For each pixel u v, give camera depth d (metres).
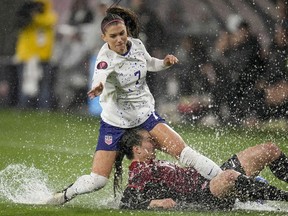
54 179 30.44
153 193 25.08
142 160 25.20
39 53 53.94
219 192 24.42
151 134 25.45
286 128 43.47
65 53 53.62
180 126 45.28
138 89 25.61
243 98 45.88
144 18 49.03
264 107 45.25
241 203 25.62
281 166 25.14
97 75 24.78
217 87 46.75
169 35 49.31
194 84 48.16
